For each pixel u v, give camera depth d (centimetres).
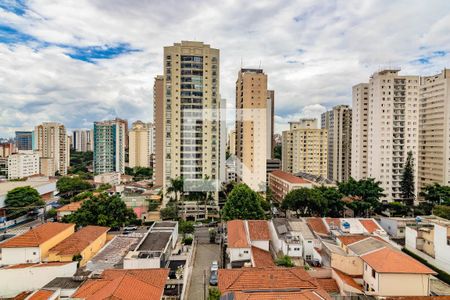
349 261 3884
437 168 10275
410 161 9638
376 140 10106
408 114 10038
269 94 13888
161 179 11600
